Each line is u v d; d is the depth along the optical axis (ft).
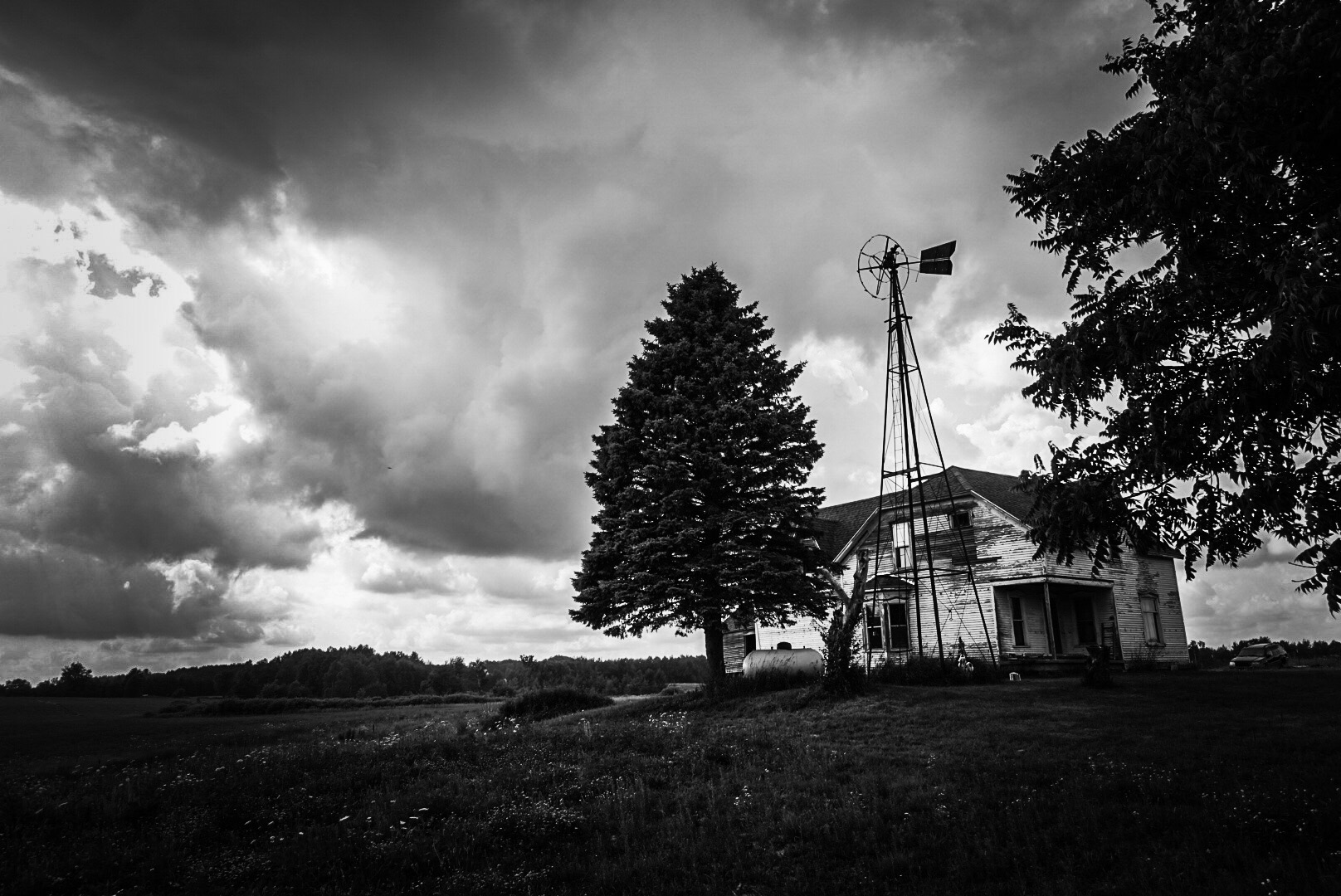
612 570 97.50
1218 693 70.23
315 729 116.88
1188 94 33.55
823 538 143.02
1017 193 42.32
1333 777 36.24
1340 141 31.32
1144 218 36.22
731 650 143.54
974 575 118.62
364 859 33.42
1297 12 31.58
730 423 96.53
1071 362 36.86
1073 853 29.84
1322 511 29.53
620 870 31.12
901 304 102.68
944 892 27.43
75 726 166.09
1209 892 24.77
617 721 78.23
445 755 55.01
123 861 34.81
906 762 47.19
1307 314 26.68
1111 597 120.88
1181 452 33.35
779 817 37.42
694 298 105.19
